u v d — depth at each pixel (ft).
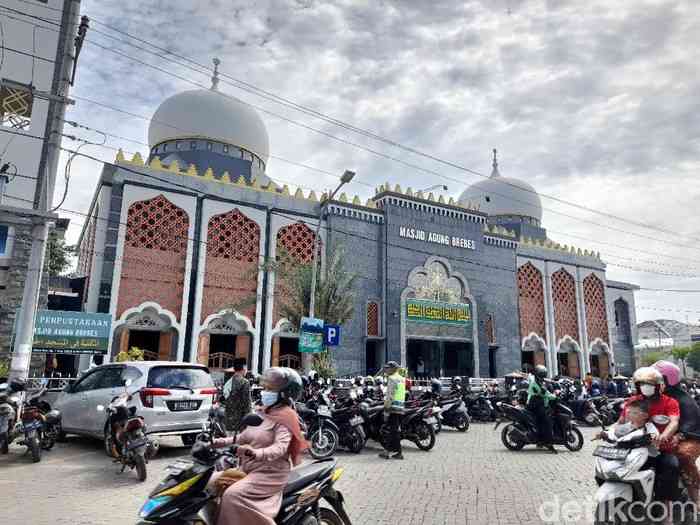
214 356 60.64
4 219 43.06
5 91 45.47
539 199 120.16
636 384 15.23
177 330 57.72
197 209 62.03
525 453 31.22
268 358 62.69
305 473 12.35
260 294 63.52
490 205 116.57
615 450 14.55
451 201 81.30
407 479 23.21
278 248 65.98
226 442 11.35
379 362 70.49
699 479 15.44
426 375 74.64
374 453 31.12
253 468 11.07
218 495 11.09
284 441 10.94
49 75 46.19
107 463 25.81
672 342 224.94
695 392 63.21
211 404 29.27
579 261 97.25
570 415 32.09
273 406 11.43
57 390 34.94
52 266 76.13
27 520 16.52
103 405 27.96
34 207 44.11
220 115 84.89
